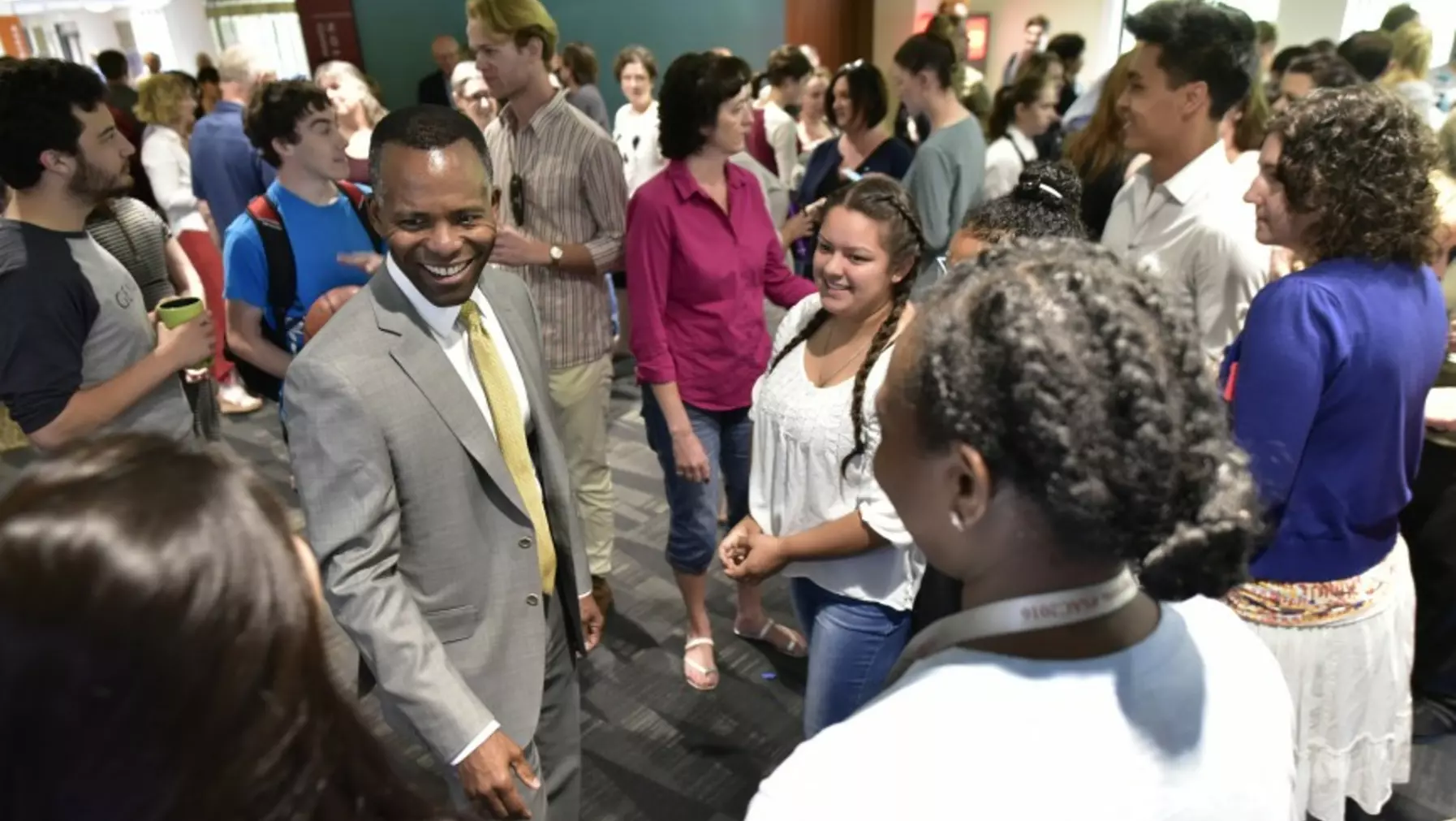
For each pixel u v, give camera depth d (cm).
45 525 43
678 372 220
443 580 128
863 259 142
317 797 48
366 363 117
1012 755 54
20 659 41
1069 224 150
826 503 153
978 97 459
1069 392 52
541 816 145
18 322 159
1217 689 59
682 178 207
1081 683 56
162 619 42
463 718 116
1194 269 180
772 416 158
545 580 148
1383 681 148
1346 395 127
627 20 645
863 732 57
